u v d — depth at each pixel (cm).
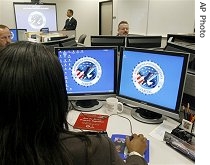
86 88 150
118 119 142
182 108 129
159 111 132
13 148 53
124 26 401
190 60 133
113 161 63
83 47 144
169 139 114
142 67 136
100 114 147
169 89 127
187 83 131
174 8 557
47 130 55
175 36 183
